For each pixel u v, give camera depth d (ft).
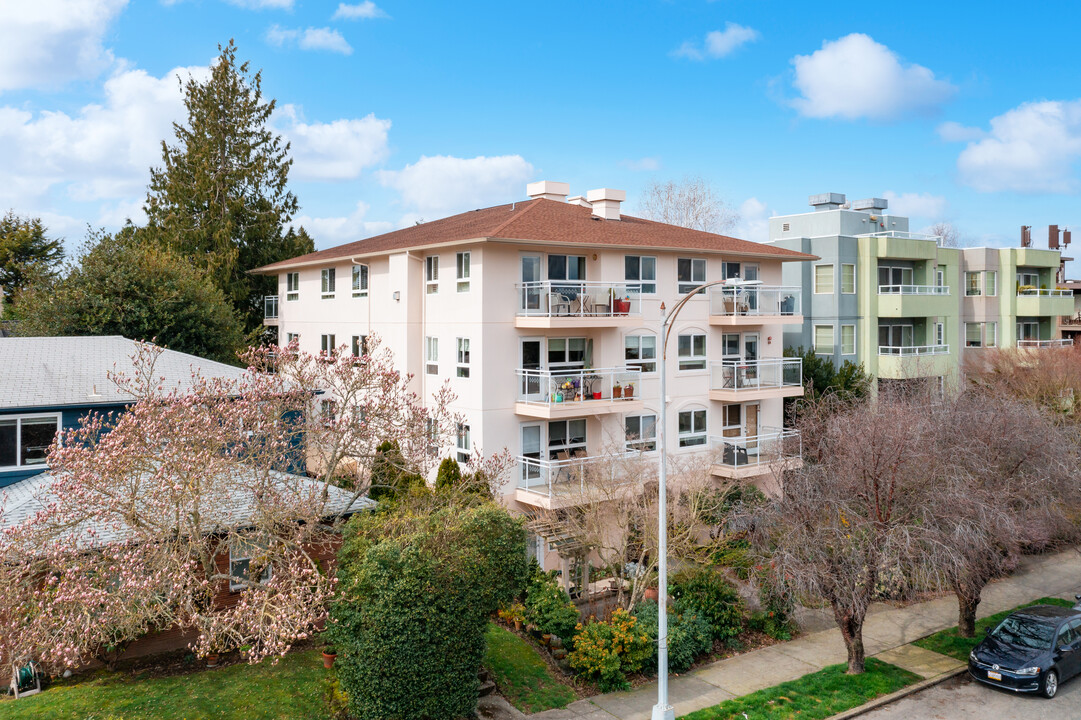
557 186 108.78
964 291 146.00
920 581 53.78
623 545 68.39
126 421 46.42
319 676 51.16
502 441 80.33
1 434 65.98
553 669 57.93
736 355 100.37
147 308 107.34
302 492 57.21
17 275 153.99
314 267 114.11
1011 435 66.13
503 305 80.28
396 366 91.25
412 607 45.70
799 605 70.79
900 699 55.67
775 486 92.84
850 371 110.52
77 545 46.47
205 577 51.34
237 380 67.62
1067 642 58.95
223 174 137.90
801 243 121.19
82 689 48.29
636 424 88.53
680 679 58.49
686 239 95.04
